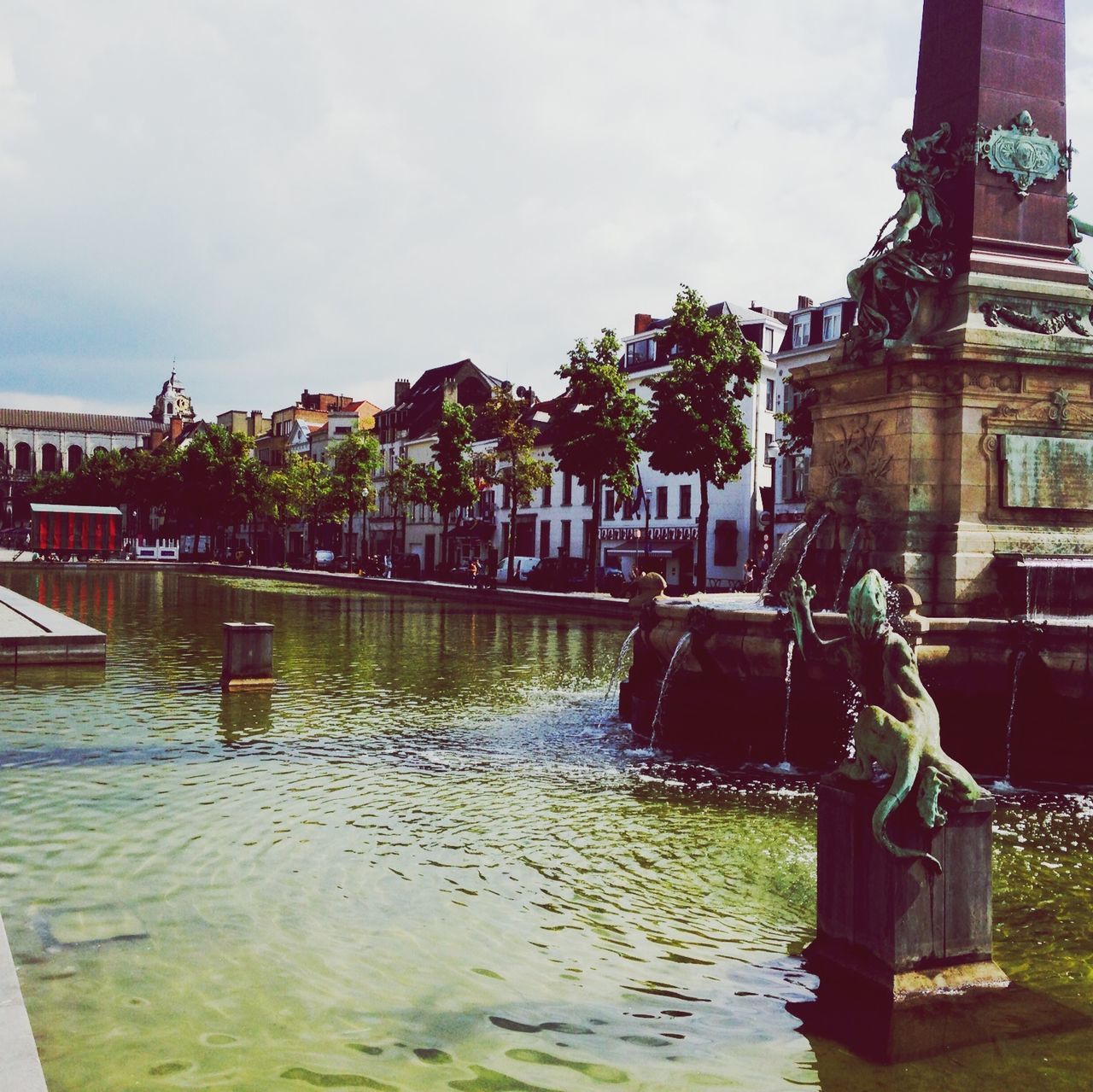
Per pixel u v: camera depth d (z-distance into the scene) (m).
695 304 36.28
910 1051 4.47
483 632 26.80
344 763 10.16
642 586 12.72
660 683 11.98
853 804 5.19
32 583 48.19
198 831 7.72
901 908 4.96
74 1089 4.07
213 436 86.31
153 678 16.05
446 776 9.70
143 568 74.25
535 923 5.97
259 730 11.85
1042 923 6.04
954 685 9.95
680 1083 4.21
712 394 36.00
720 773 9.93
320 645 22.53
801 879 6.78
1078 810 8.55
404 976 5.21
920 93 12.91
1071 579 10.43
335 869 6.90
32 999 4.86
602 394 41.53
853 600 5.76
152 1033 4.55
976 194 11.91
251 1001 4.89
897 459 11.45
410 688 15.61
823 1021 4.75
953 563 10.91
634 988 5.11
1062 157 12.34
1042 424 11.41
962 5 12.38
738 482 54.50
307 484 82.25
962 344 11.01
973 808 5.10
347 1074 4.24
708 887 6.63
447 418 57.00
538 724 12.59
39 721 12.12
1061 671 9.47
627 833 7.84
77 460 147.62
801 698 10.27
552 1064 4.35
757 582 40.50
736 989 5.09
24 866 6.82
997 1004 4.91
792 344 53.44
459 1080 4.21
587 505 63.25
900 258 11.64
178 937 5.66
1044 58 12.43
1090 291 11.98
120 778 9.35
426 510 83.81
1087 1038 4.60
